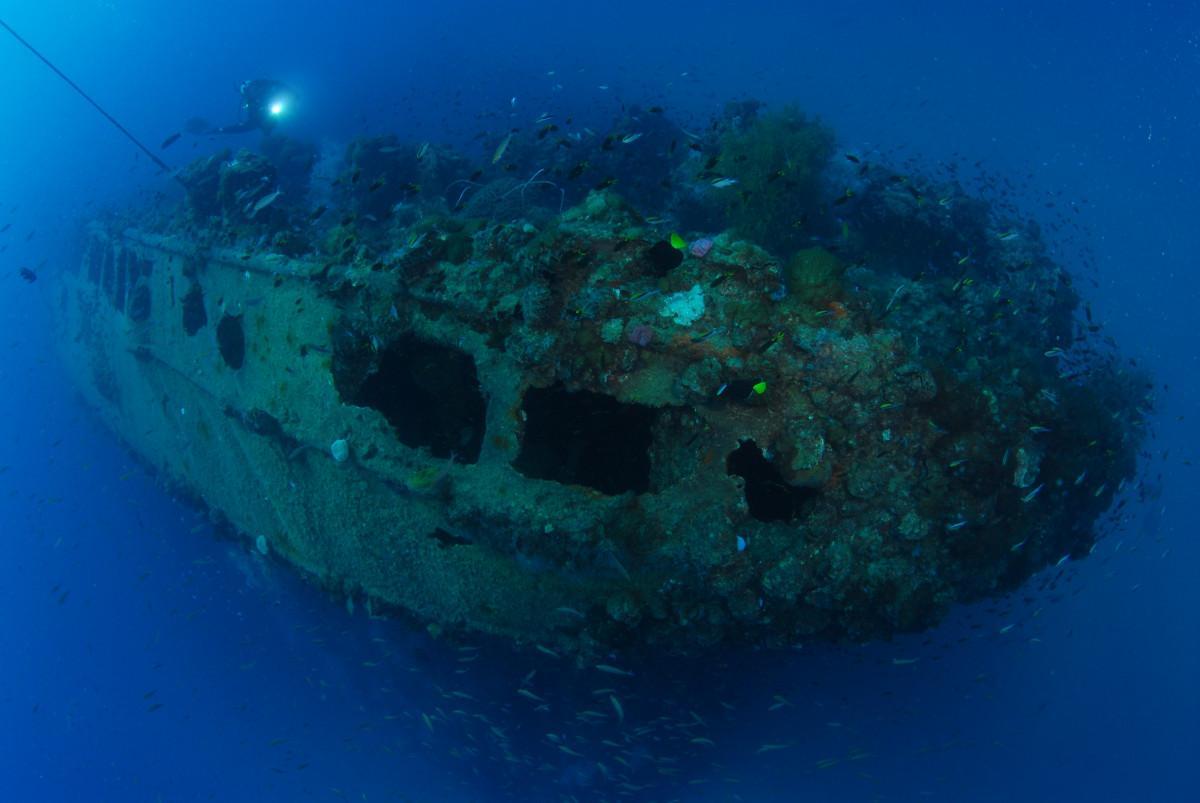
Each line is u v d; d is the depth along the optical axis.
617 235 6.07
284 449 8.20
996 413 6.16
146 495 18.42
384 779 12.12
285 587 12.20
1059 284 13.05
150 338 11.62
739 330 5.77
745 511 5.76
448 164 15.88
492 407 6.44
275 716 13.98
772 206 11.63
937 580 6.04
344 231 7.92
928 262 12.98
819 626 6.23
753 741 10.02
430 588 7.57
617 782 9.82
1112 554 15.60
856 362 5.64
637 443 6.88
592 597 6.37
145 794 15.68
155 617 16.36
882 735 11.12
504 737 9.94
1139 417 11.59
